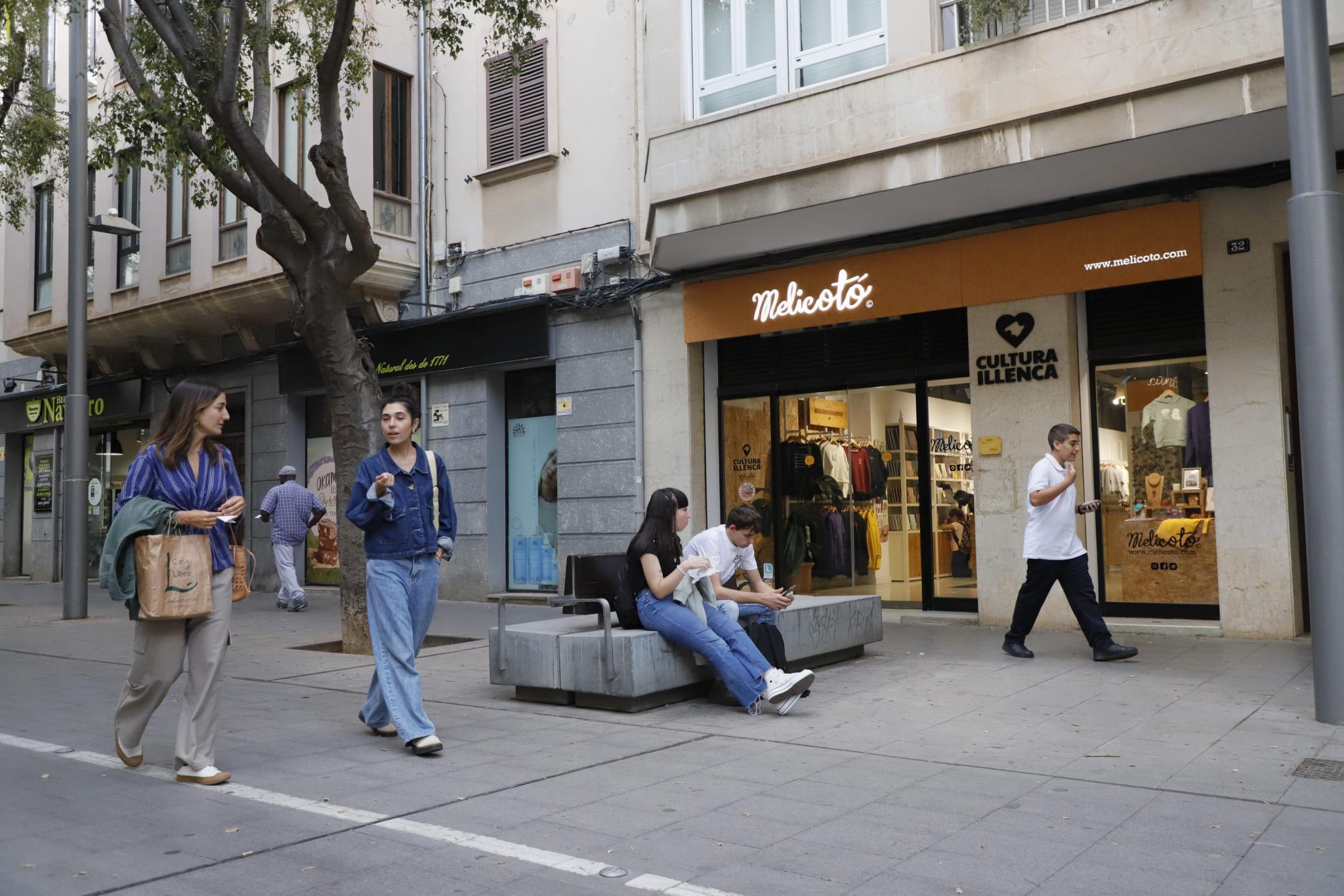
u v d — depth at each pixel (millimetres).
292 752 5664
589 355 13531
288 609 14156
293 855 3961
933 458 11477
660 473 12898
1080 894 3477
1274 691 6855
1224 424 9359
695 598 6746
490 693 7516
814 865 3787
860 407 12008
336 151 9398
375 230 14719
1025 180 9461
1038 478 8305
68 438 13516
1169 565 9984
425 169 15234
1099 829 4145
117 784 5000
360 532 9812
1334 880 3566
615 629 7219
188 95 10203
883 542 11828
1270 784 4723
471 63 14875
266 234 9891
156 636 5059
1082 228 9930
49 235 19797
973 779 4922
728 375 12859
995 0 9008
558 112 14000
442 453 14969
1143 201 9719
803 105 10156
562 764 5348
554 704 7039
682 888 3574
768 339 12586
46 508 21391
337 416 9898
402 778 5098
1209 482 9789
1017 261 10312
